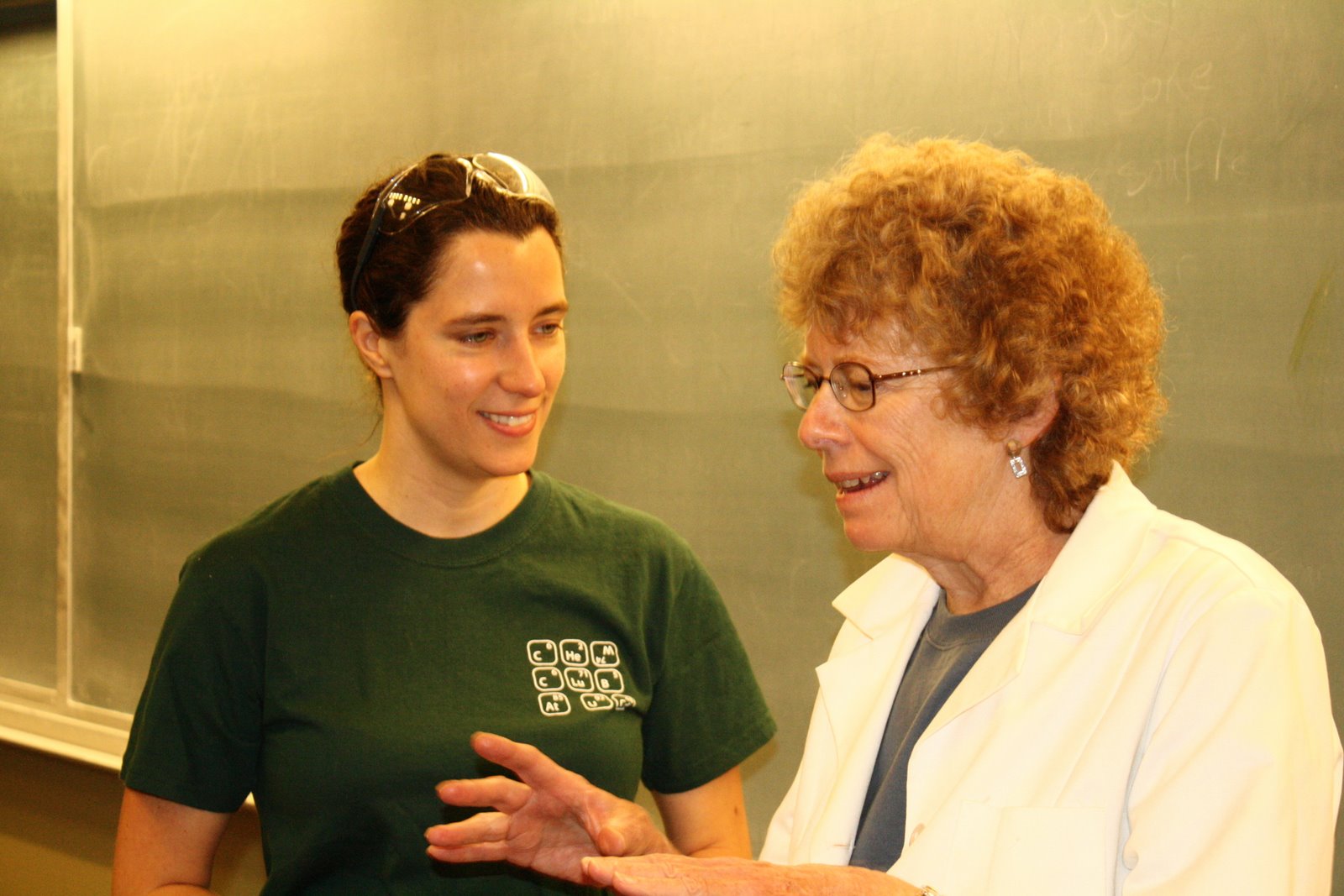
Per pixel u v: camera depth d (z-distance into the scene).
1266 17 1.23
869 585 1.11
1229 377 1.28
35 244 2.47
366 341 1.11
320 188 1.99
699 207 1.61
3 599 2.57
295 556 1.11
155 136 2.19
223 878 2.04
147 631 2.26
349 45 1.94
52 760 2.36
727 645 1.25
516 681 1.10
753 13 1.55
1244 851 0.63
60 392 2.35
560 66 1.72
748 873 0.69
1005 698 0.82
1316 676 0.69
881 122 1.46
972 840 0.77
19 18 2.46
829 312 0.85
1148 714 0.73
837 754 1.02
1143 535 0.83
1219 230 1.27
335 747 1.04
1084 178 1.34
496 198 1.05
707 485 1.64
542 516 1.19
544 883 1.09
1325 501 1.23
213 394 2.15
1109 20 1.31
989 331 0.79
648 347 1.67
